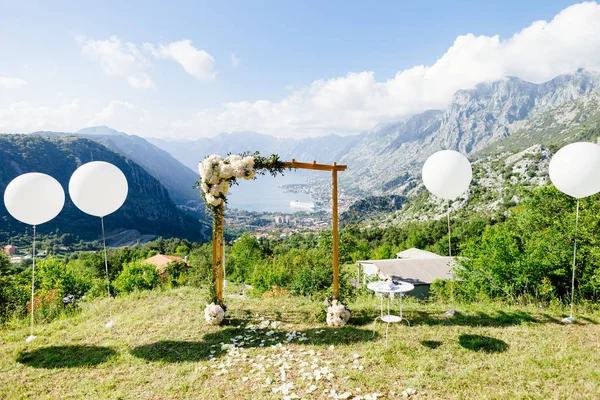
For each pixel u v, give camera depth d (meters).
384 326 5.95
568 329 5.48
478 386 3.88
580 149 5.67
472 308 6.84
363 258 42.56
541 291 8.10
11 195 5.59
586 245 8.68
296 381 4.24
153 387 4.27
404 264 23.39
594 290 8.14
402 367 4.42
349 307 7.26
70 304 8.67
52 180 6.01
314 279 10.04
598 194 9.51
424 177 6.64
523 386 3.86
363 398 3.71
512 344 4.97
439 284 15.67
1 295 9.71
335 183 6.48
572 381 3.89
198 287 10.07
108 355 5.23
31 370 4.80
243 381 4.31
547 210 10.86
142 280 21.67
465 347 4.95
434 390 3.85
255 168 6.33
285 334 5.90
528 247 9.81
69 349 5.48
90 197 5.98
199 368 4.70
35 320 7.46
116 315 7.18
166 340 5.75
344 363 4.67
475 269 10.31
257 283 16.91
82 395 4.11
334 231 6.50
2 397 4.10
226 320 6.58
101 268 32.28
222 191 6.30
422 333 5.54
